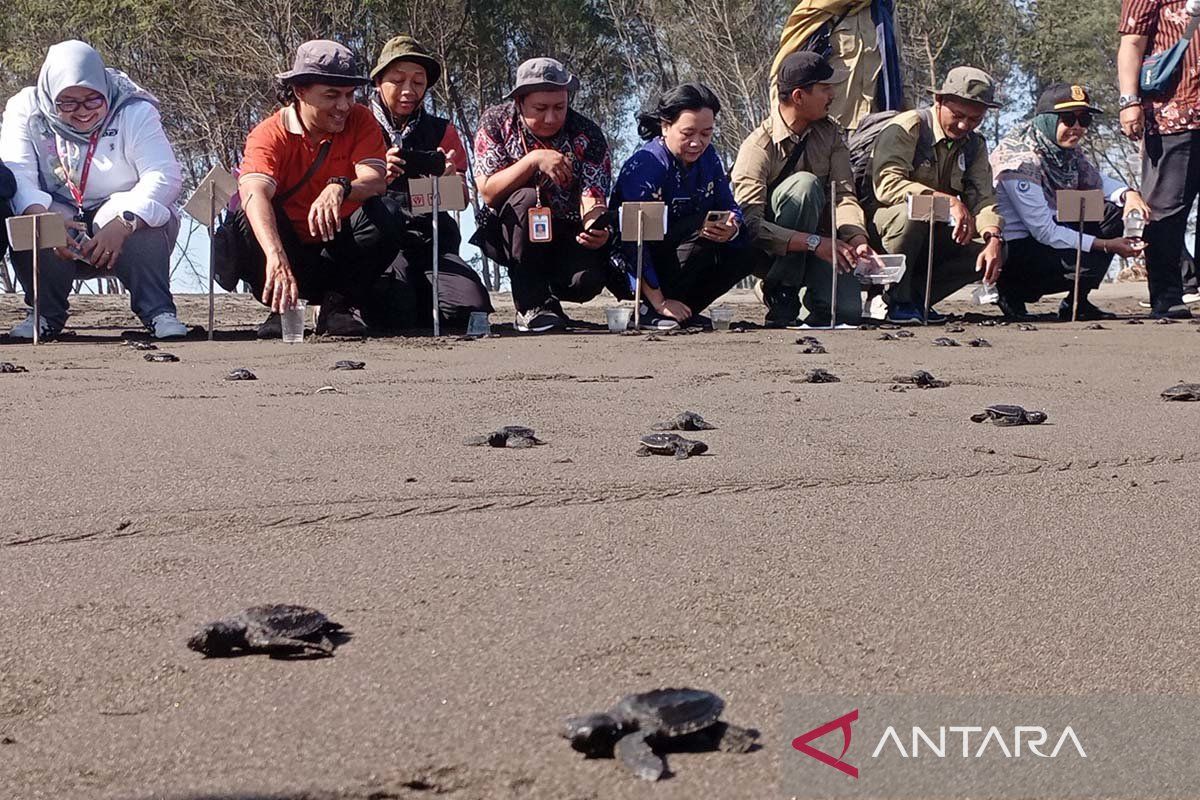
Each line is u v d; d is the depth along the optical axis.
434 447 3.53
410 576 2.29
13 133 7.32
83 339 7.33
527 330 7.61
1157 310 8.86
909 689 1.77
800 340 6.85
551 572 2.31
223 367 5.57
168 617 2.06
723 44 27.12
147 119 7.40
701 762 1.51
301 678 1.79
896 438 3.70
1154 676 1.83
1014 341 6.91
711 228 7.33
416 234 7.71
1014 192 8.79
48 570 2.34
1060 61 28.88
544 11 26.81
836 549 2.48
